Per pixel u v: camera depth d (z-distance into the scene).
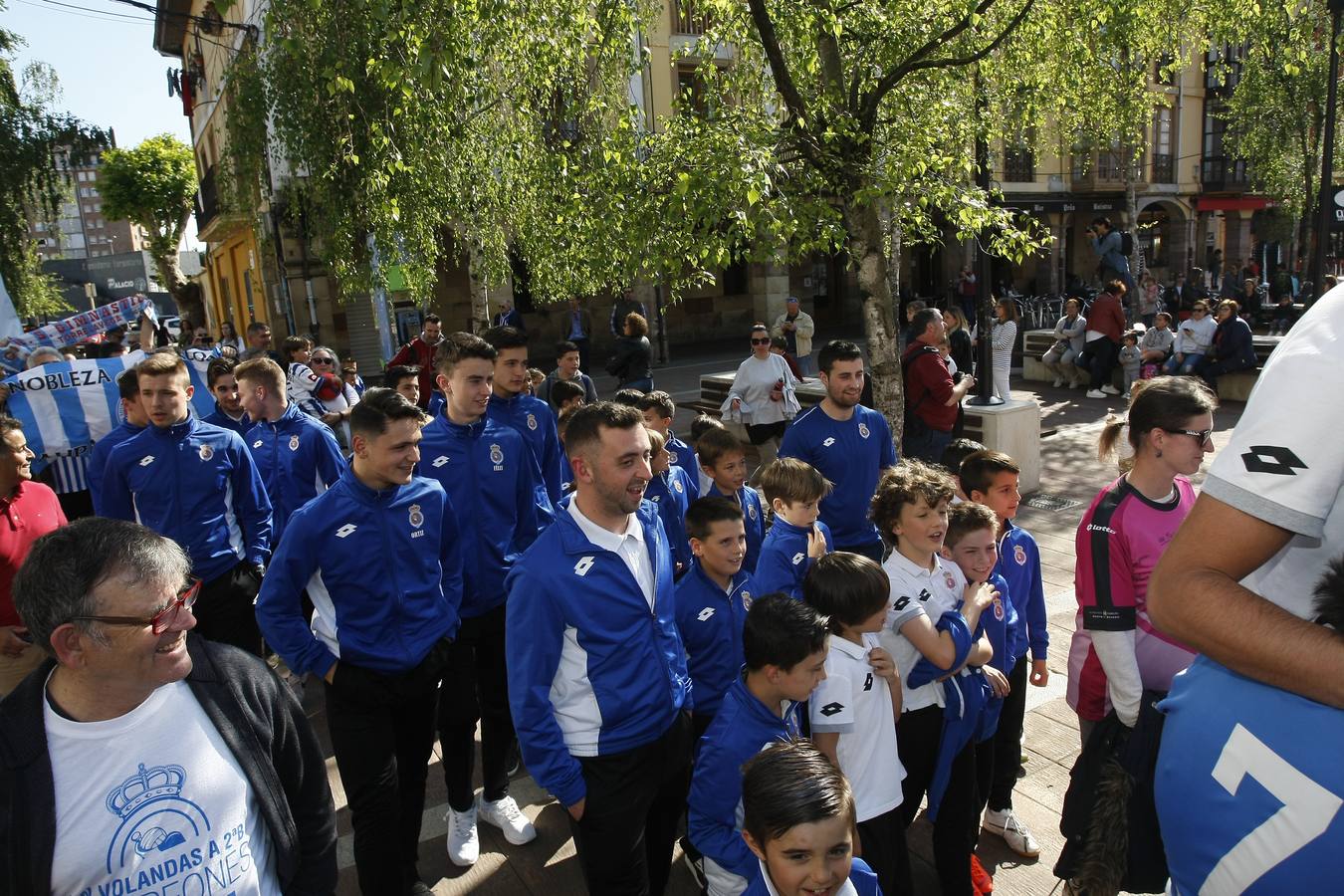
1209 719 1.21
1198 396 2.64
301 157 11.05
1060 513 7.88
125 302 10.98
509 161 10.25
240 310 27.44
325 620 3.26
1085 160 26.69
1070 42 8.20
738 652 3.39
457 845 3.68
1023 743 4.25
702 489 5.42
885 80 6.07
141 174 32.75
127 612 1.62
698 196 5.55
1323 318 1.17
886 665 2.79
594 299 25.42
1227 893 1.18
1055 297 26.17
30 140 17.94
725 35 7.04
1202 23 10.65
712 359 22.64
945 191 6.17
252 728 1.87
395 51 6.88
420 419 3.26
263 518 4.77
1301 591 1.30
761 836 1.99
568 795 2.63
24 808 1.62
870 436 4.64
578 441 2.71
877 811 2.73
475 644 3.98
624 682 2.75
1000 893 3.26
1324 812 1.07
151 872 1.68
